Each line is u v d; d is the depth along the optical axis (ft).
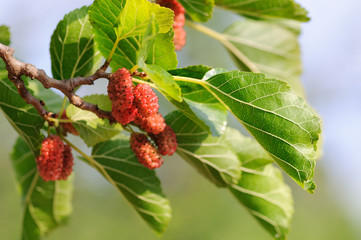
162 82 1.69
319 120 1.76
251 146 2.06
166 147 1.86
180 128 1.96
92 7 1.78
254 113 1.79
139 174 2.02
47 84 1.80
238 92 1.79
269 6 2.08
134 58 1.84
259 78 1.77
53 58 1.91
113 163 2.01
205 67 1.79
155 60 1.81
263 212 2.10
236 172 2.00
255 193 2.09
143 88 1.78
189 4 1.96
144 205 2.04
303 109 1.76
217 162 1.99
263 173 2.07
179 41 1.98
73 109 1.86
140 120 1.80
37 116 1.89
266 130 1.79
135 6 1.73
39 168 1.86
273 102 1.77
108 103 1.88
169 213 2.03
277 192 2.08
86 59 1.92
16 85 1.82
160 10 1.73
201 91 1.88
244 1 2.07
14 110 1.89
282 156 1.79
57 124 1.88
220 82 1.80
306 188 1.77
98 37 1.84
